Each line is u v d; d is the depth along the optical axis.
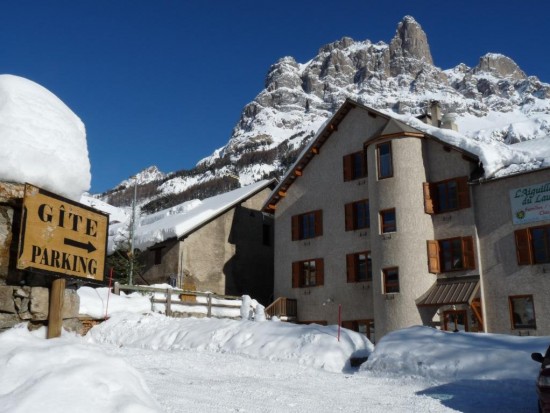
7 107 8.84
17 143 8.68
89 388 5.45
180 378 10.40
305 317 28.83
